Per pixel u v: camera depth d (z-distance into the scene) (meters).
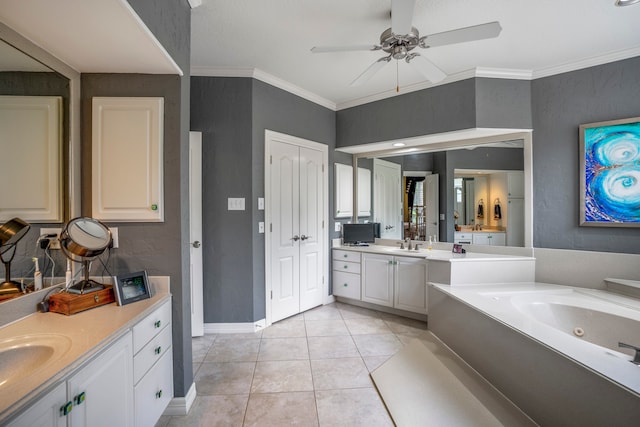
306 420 1.75
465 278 2.85
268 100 3.10
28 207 1.45
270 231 3.14
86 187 1.72
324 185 3.79
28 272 1.45
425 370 2.25
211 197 2.91
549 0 1.93
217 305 2.95
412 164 3.76
